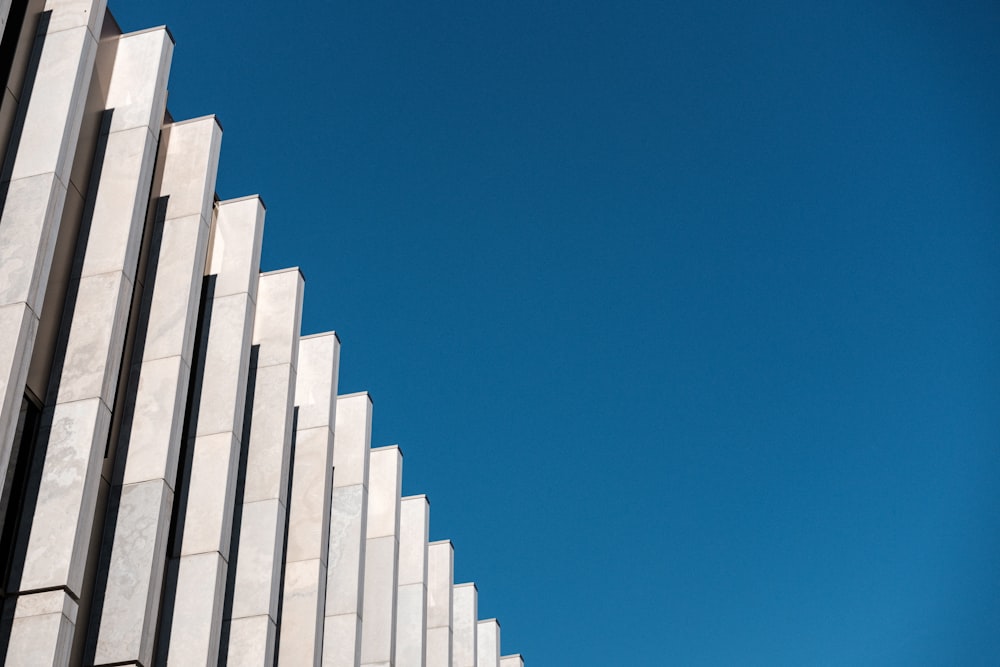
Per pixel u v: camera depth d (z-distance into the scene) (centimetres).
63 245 2002
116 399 2088
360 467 2922
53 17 2023
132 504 2005
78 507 1773
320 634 2498
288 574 2545
